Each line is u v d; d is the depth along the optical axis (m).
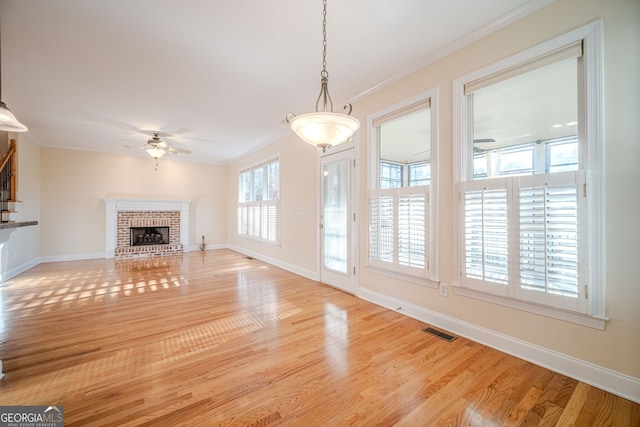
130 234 6.93
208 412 1.58
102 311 3.14
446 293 2.65
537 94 2.17
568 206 1.87
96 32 2.30
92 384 1.83
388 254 3.18
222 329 2.68
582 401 1.68
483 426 1.49
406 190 2.94
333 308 3.25
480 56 2.38
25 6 1.98
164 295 3.74
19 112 4.09
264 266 5.69
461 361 2.11
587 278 1.80
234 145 6.25
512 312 2.21
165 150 5.05
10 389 1.76
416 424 1.50
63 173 6.17
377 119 3.36
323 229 4.43
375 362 2.10
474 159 2.55
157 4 1.99
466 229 2.44
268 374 1.95
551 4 1.98
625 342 1.70
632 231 1.68
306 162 4.79
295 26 2.26
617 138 1.72
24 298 3.58
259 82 3.22
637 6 1.66
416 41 2.48
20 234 5.01
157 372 1.97
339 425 1.49
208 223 8.09
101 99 3.64
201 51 2.60
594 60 1.79
